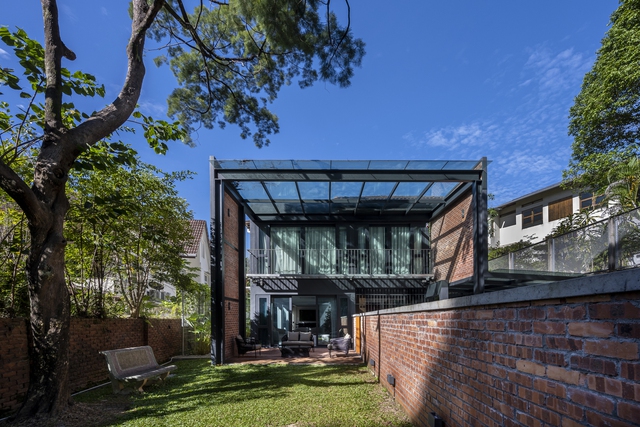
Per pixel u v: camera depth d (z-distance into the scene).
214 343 9.37
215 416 4.63
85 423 4.49
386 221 14.34
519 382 1.94
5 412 4.80
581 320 1.46
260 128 9.78
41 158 4.95
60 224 5.07
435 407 3.41
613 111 11.70
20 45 5.26
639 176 8.92
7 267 6.38
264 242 14.38
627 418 1.20
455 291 12.76
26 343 5.23
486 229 9.92
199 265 22.61
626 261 7.27
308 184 10.91
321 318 13.89
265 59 8.42
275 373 7.80
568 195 17.73
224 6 7.70
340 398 5.40
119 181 8.21
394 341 5.37
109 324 7.75
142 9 6.38
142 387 6.42
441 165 9.90
